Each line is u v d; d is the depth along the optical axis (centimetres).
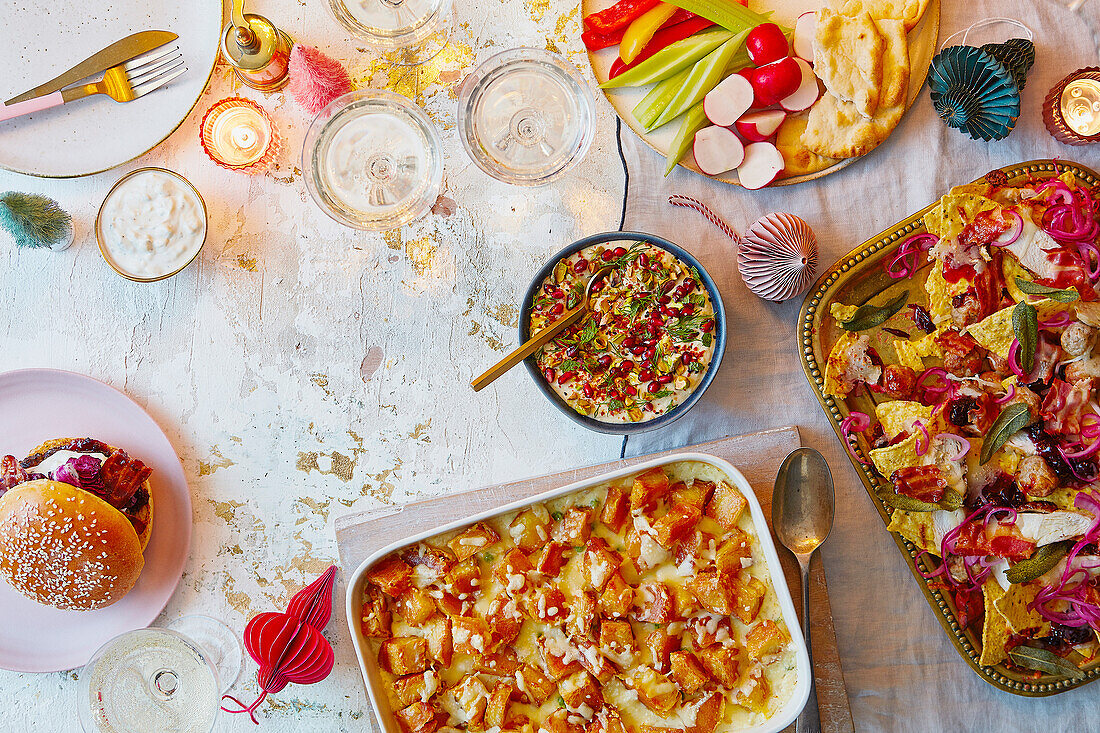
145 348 201
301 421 200
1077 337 171
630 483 175
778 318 191
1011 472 176
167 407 201
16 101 193
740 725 170
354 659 194
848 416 183
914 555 183
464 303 199
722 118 183
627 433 180
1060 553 171
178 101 196
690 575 170
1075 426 171
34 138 195
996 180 182
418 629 177
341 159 196
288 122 199
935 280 177
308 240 200
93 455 194
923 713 187
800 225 175
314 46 200
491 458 197
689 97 184
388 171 196
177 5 195
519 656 175
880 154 191
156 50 193
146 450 195
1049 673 180
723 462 168
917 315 183
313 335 200
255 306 200
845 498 189
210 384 201
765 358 192
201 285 201
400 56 199
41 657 194
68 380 194
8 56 194
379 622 174
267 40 186
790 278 175
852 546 188
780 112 185
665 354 181
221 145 196
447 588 174
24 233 188
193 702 184
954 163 191
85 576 177
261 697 179
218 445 200
